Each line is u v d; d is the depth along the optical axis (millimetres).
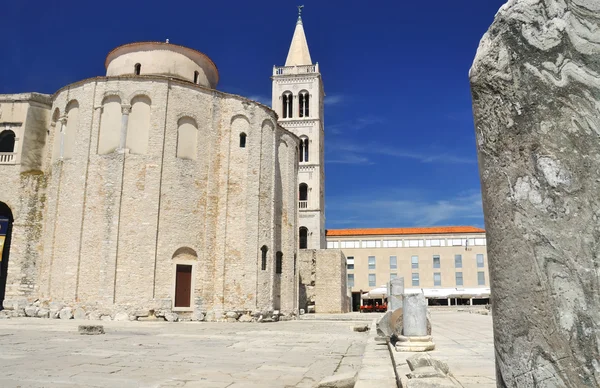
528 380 2449
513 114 2645
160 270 34844
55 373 11117
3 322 29828
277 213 43031
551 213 2445
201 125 38500
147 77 37094
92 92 37000
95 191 35469
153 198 35531
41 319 33125
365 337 22781
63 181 37000
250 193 38625
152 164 35969
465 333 21297
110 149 36156
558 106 2498
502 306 2646
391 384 9188
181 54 43156
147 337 21531
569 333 2320
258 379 10906
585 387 2246
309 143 74250
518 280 2545
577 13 2521
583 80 2449
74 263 34500
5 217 44000
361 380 9711
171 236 35656
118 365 12688
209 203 37719
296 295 44250
